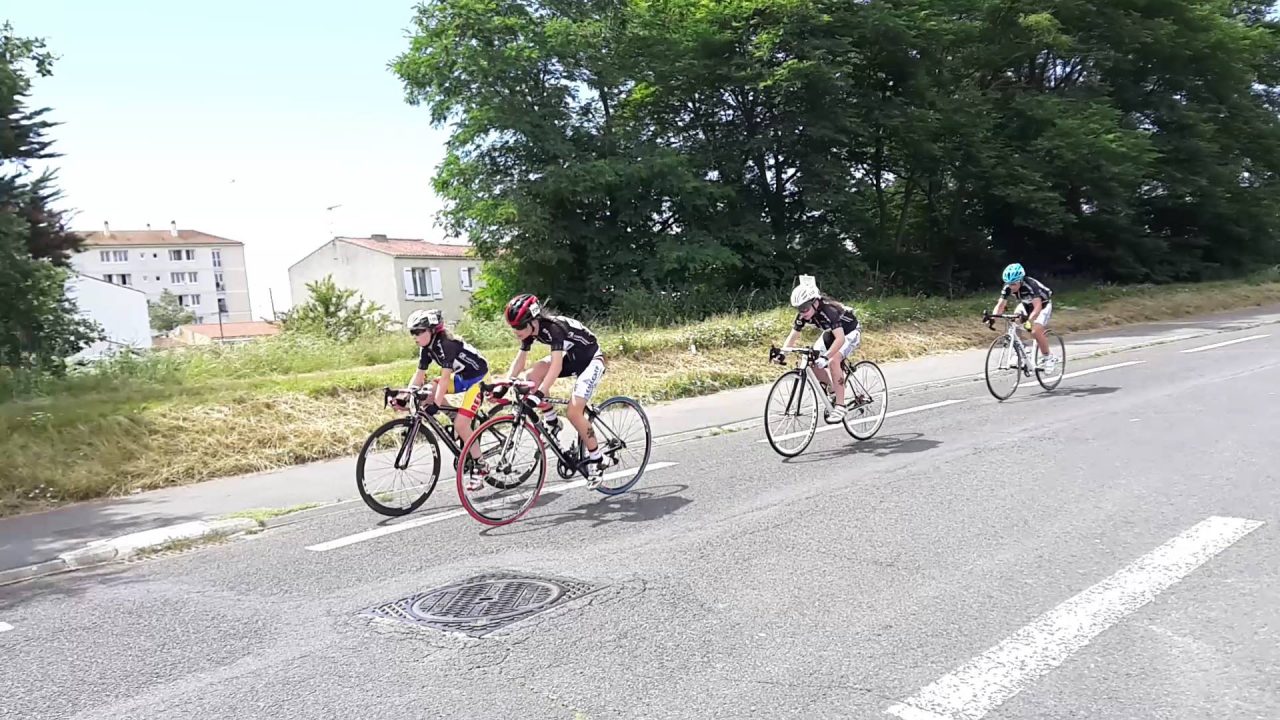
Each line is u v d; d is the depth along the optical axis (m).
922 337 16.77
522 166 24.00
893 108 24.48
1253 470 6.18
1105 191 27.78
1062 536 4.97
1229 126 32.19
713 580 4.58
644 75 24.48
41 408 8.82
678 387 12.28
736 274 25.02
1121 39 28.28
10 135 14.34
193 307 94.31
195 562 5.58
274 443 8.80
